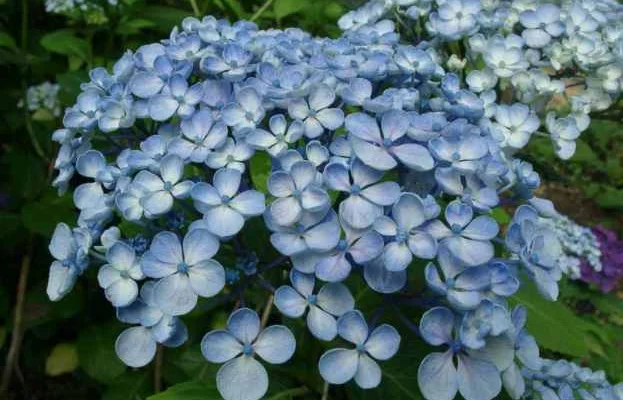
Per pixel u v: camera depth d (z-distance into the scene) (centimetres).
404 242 24
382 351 24
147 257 25
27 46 73
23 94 70
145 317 26
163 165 27
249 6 64
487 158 27
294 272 25
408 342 28
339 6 60
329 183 25
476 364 24
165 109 30
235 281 27
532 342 27
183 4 72
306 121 28
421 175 27
